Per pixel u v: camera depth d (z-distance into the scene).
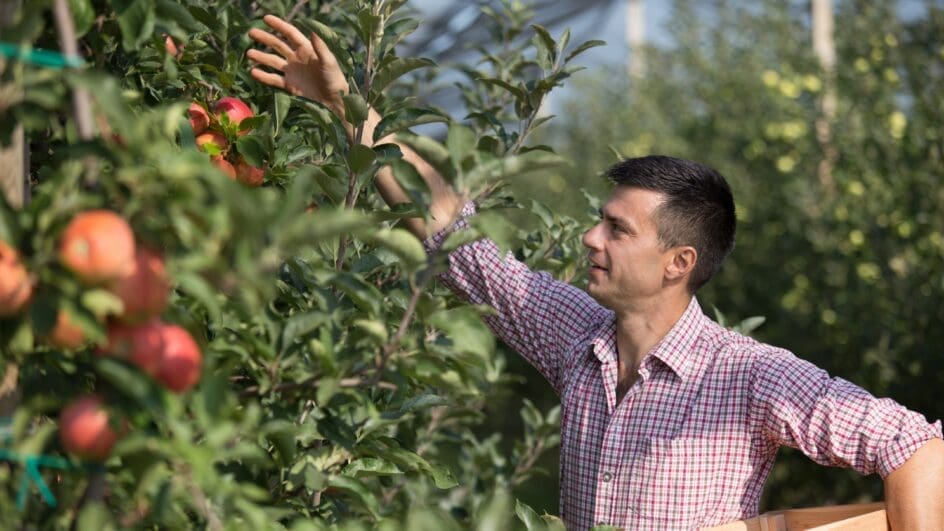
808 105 5.82
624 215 2.00
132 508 1.14
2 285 0.98
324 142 2.07
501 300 2.19
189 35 1.78
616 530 1.63
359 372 1.27
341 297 1.41
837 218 4.98
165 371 1.03
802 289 5.26
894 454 1.85
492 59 2.82
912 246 4.55
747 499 1.99
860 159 5.07
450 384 1.27
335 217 1.00
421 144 1.23
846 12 5.42
